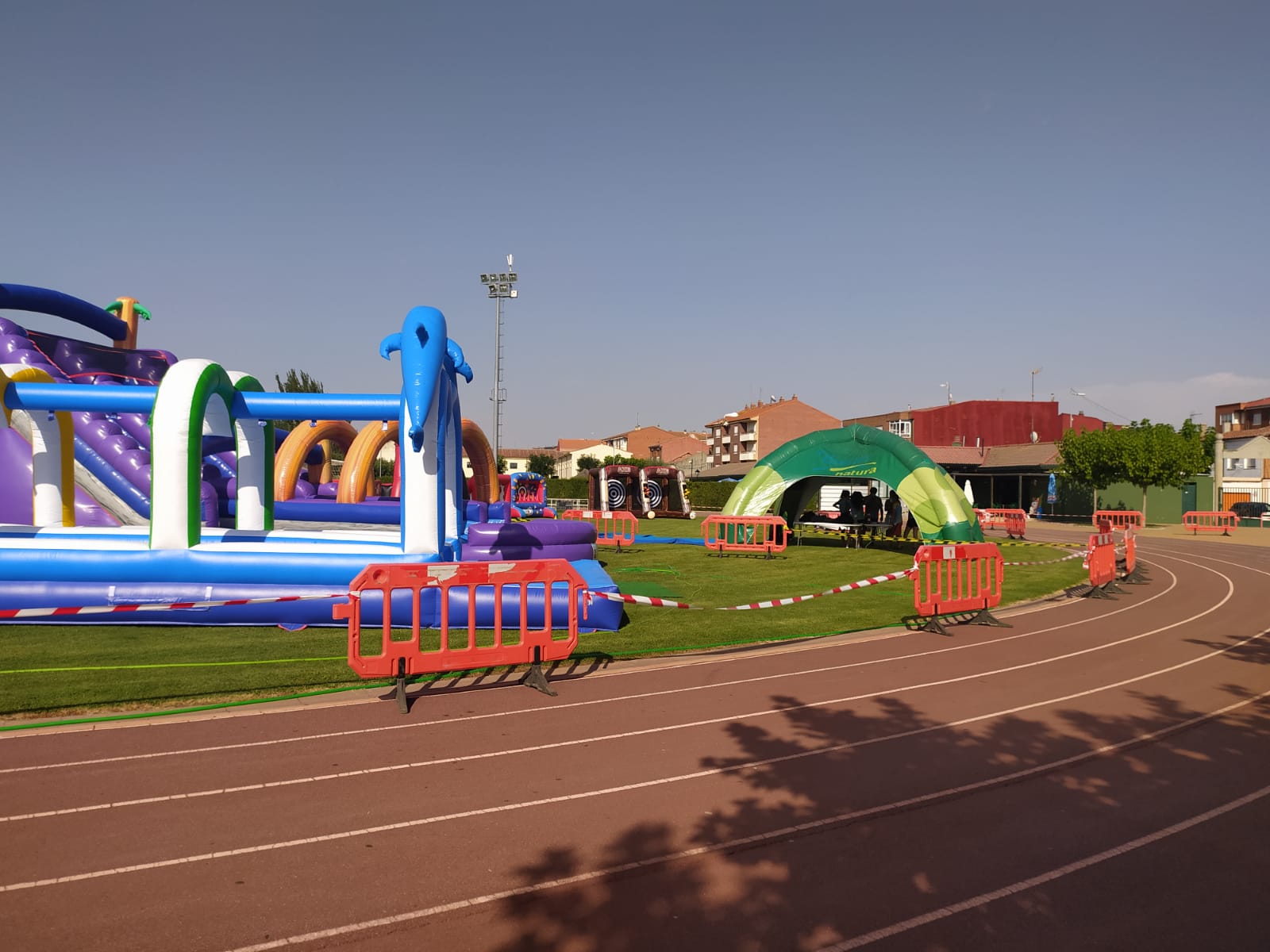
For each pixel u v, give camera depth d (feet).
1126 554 60.80
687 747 21.66
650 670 29.89
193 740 21.57
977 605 40.06
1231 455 185.06
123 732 22.08
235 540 38.91
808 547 82.94
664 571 61.36
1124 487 155.22
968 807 17.88
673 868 15.02
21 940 12.48
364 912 13.43
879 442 73.51
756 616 41.57
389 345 40.91
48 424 43.45
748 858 15.44
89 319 63.52
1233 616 43.80
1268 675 30.07
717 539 75.92
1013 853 15.71
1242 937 12.87
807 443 78.69
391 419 45.60
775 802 18.06
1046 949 12.51
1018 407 220.43
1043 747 21.80
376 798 18.07
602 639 35.04
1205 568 69.97
